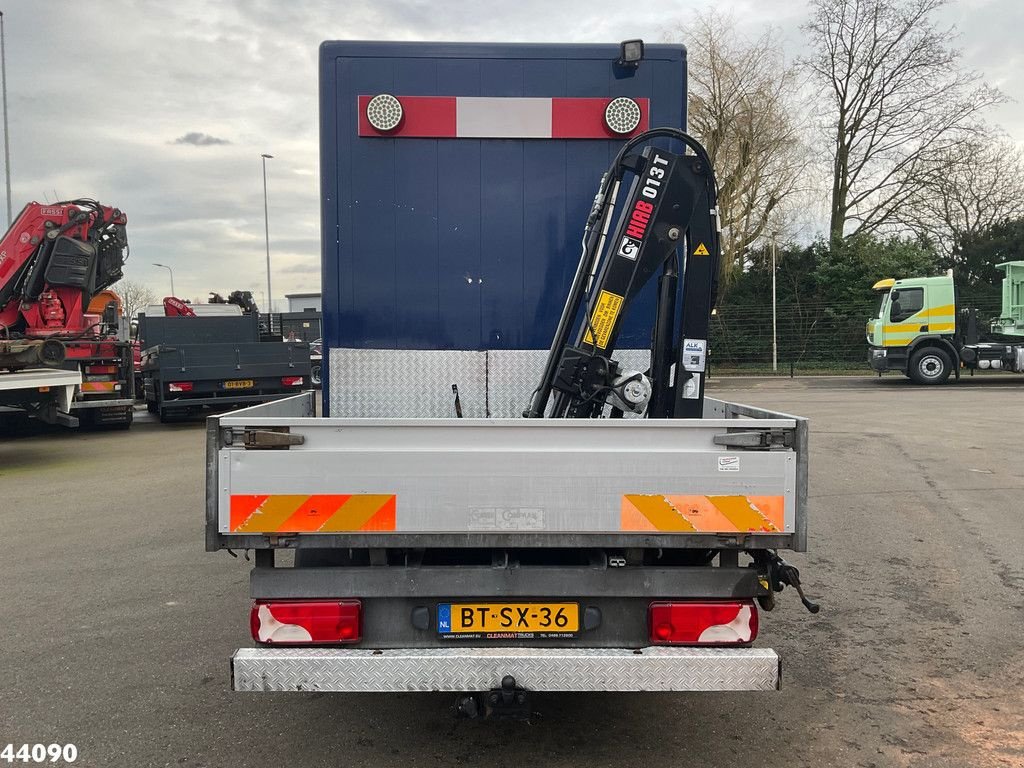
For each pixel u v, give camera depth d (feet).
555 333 12.41
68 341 41.45
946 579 16.90
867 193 106.11
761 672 8.64
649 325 12.52
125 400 43.39
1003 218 109.40
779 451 8.64
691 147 11.05
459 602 9.08
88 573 17.71
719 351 99.45
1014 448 33.78
